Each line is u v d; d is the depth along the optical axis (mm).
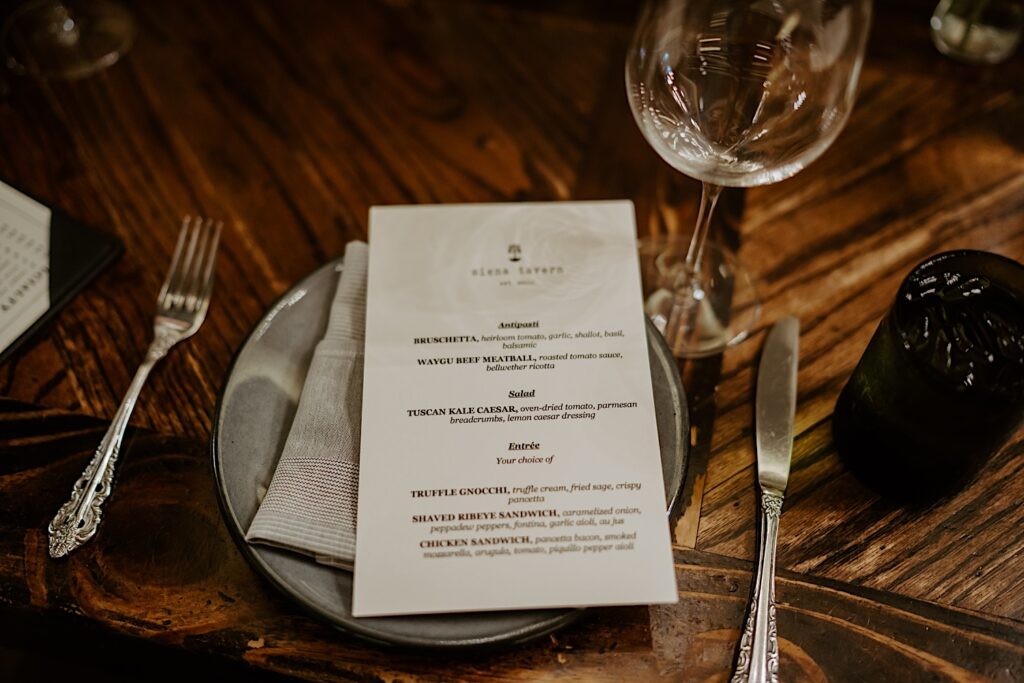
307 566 450
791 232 650
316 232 646
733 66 518
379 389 504
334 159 688
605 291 545
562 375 511
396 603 432
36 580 485
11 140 695
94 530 499
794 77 519
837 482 525
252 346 529
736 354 583
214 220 651
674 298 610
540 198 670
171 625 470
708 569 492
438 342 524
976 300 475
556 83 743
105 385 568
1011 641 470
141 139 697
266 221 652
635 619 470
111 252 624
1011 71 749
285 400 521
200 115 714
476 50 763
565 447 485
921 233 646
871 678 459
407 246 564
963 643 470
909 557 497
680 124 517
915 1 781
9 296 599
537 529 458
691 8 528
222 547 497
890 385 460
